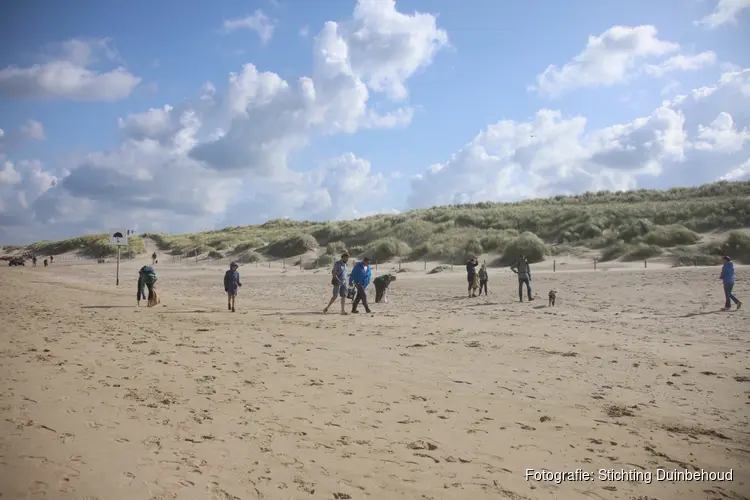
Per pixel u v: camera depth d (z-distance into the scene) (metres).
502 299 21.56
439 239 48.16
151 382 7.82
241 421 6.09
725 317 14.90
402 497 4.28
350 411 6.62
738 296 18.94
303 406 6.79
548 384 8.11
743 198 44.00
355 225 61.50
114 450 5.03
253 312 18.48
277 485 4.41
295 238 58.44
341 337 12.63
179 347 10.94
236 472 4.64
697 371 8.92
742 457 5.30
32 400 6.62
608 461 5.18
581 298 20.56
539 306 18.83
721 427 6.18
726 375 8.63
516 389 7.81
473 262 22.98
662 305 17.78
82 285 33.31
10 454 4.79
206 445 5.28
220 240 76.56
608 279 25.73
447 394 7.50
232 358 9.85
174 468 4.66
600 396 7.45
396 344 11.63
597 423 6.30
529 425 6.20
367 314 17.67
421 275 34.84
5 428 5.50
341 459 5.04
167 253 81.00
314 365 9.35
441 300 22.05
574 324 14.41
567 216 48.56
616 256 37.97
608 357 10.11
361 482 4.54
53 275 46.00
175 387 7.56
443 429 6.00
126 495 4.07
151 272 20.50
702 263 33.78
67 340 11.55
